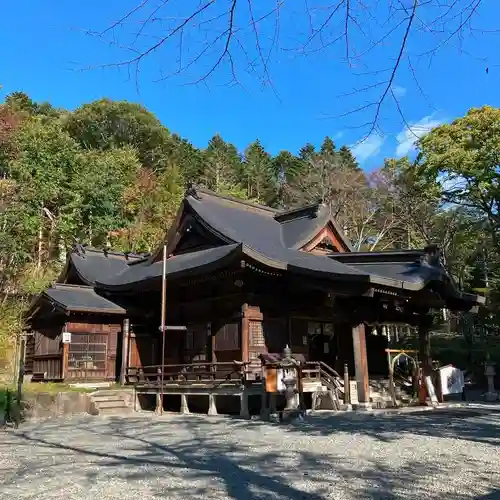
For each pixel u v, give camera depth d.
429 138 27.59
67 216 30.97
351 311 16.38
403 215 37.38
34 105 50.62
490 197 27.61
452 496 5.89
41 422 14.88
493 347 33.12
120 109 45.44
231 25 3.52
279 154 65.00
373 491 6.17
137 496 6.12
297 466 7.77
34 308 21.19
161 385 17.62
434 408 16.73
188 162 51.72
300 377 14.76
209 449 9.54
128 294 21.38
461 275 36.25
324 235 21.81
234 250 15.62
